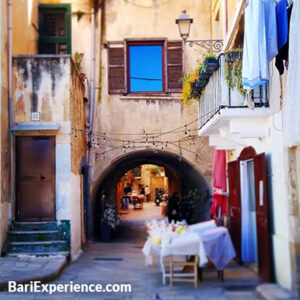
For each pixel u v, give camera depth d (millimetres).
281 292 6508
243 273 8188
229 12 10492
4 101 10312
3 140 10156
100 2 13383
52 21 13672
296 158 6699
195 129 13055
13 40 11102
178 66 13188
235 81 7602
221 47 10891
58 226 10375
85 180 12797
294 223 6594
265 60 6406
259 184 7699
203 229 8492
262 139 7957
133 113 13078
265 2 6555
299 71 5457
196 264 7285
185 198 16266
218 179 10859
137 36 13312
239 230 9055
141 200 27297
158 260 8570
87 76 13164
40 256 9766
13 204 10492
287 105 5594
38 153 10641
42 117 10672
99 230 14773
